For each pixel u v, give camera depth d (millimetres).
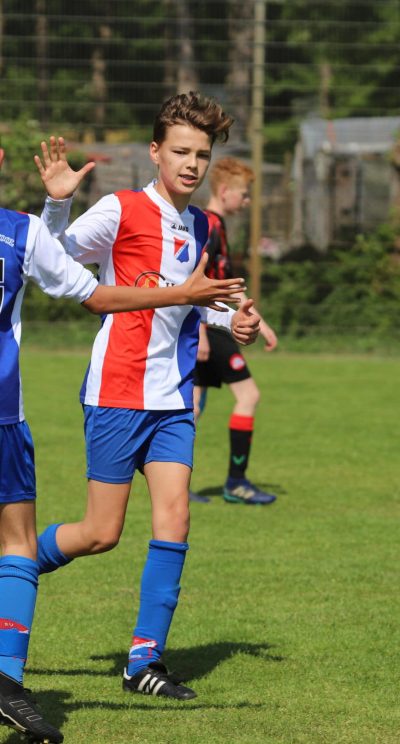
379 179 63844
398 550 24250
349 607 19922
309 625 18859
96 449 15984
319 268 63531
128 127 66750
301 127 66250
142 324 15836
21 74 69500
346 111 79938
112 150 62281
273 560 23219
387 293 63406
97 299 13680
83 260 16188
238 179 27000
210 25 84188
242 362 29016
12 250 13250
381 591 21000
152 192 16328
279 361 60312
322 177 64312
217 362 28953
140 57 74438
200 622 18984
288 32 86062
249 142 66000
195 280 13703
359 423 41844
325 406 45750
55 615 19312
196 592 20797
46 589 20953
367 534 25703
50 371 54250
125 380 15836
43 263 13406
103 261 16391
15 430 13477
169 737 13789
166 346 16016
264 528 26250
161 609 15781
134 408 15797
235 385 29125
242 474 29188
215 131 15969
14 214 13445
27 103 64562
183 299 13734
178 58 79562
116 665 16859
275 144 66500
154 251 16203
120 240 16203
